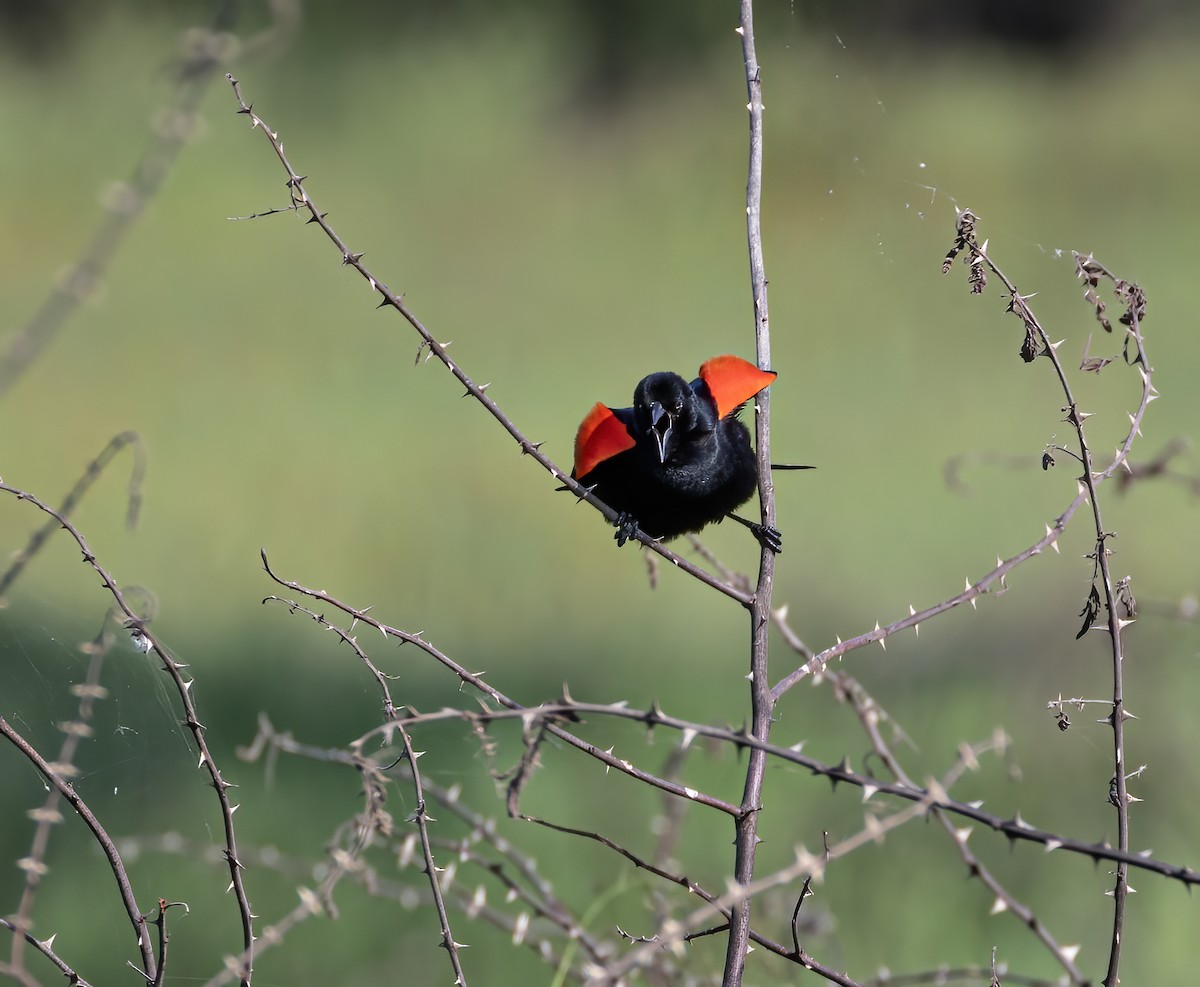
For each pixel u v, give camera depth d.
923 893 8.47
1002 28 35.78
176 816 7.11
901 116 30.03
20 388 20.31
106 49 31.75
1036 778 9.17
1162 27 37.16
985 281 4.68
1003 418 19.36
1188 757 8.91
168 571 14.73
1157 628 9.50
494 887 8.38
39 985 4.44
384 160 31.95
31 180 28.28
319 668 12.39
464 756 10.00
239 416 19.80
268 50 4.94
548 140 33.97
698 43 35.78
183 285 25.28
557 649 13.52
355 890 8.33
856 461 18.44
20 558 5.15
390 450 18.73
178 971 7.68
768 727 4.57
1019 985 7.68
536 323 24.69
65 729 4.68
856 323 22.92
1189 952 7.99
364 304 25.34
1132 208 27.47
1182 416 18.64
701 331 23.98
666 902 5.81
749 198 5.23
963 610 11.12
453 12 34.81
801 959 4.31
